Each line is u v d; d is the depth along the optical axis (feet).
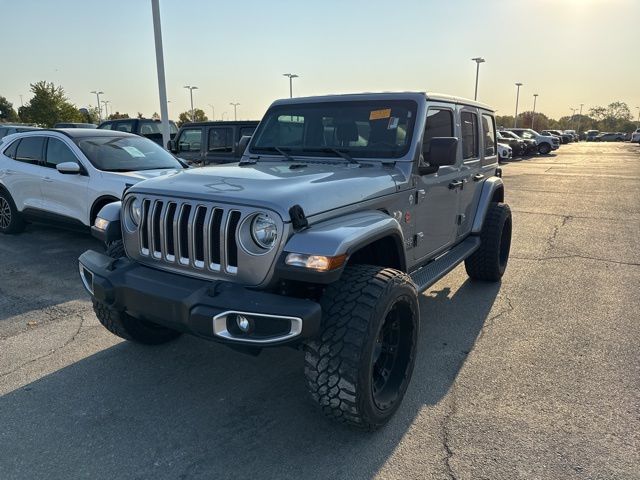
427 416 10.34
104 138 24.77
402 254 10.83
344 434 9.77
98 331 14.56
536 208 37.96
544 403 10.82
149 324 13.07
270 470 8.76
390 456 9.12
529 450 9.25
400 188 11.83
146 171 23.13
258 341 8.25
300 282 9.46
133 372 12.20
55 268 20.77
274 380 11.87
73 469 8.78
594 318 15.66
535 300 17.33
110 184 21.75
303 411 10.56
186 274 9.63
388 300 9.11
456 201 15.53
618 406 10.69
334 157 13.11
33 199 24.95
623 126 471.21
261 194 9.02
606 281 19.47
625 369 12.34
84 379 11.85
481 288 18.67
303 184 9.72
